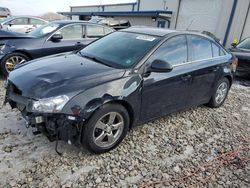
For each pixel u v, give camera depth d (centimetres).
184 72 380
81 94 272
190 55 400
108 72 309
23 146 309
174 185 273
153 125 400
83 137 283
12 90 308
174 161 314
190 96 417
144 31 403
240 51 808
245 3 1448
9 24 1288
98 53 376
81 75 297
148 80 329
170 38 372
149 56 338
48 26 663
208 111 489
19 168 271
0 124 356
